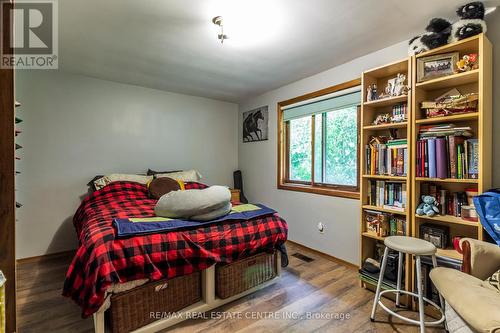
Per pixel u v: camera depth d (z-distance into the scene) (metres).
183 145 3.94
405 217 2.12
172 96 3.83
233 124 4.50
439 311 1.71
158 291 1.70
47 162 2.94
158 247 1.64
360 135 2.49
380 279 1.79
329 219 2.90
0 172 1.20
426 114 1.94
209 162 4.22
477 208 1.54
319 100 3.02
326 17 1.83
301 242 3.27
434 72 1.85
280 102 3.58
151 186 2.98
